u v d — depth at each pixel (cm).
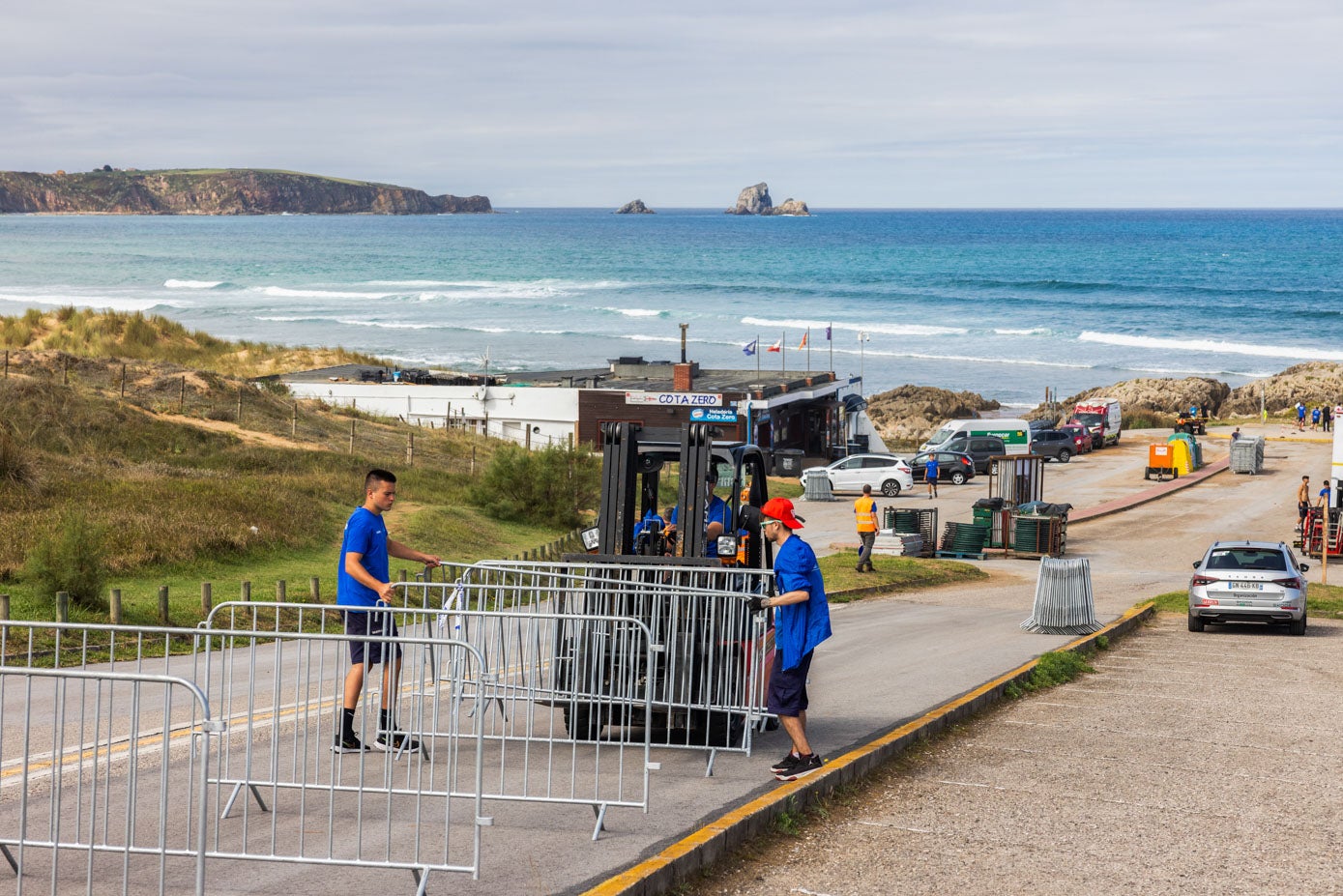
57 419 3303
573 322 12212
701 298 14938
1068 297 14875
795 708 890
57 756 609
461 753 980
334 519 2811
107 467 2944
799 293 15575
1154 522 4081
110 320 6341
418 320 12231
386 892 642
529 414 5356
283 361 6656
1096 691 1405
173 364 4678
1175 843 789
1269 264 19725
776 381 5594
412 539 2745
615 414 5272
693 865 705
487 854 705
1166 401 8100
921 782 949
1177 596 2528
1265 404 8012
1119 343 11150
